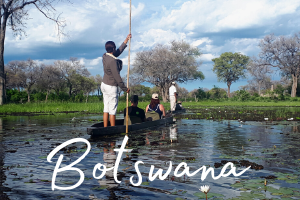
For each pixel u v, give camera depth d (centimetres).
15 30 2300
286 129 702
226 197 219
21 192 231
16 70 6359
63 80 6444
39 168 309
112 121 625
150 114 847
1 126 771
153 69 5016
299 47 4856
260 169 304
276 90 4809
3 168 308
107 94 616
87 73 6812
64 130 673
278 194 224
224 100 4562
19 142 486
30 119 1054
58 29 2211
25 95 4222
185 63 5306
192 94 6544
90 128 538
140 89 6838
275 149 422
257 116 1197
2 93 2438
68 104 2150
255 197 218
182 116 1225
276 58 5041
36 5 2209
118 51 644
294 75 5091
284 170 301
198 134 606
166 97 5472
